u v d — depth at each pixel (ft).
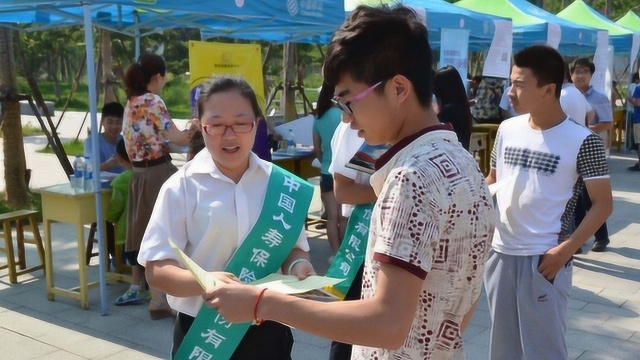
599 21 42.91
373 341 4.26
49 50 79.56
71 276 18.38
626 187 32.42
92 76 14.44
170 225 6.85
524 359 9.23
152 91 15.38
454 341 4.75
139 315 15.49
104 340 14.08
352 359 5.26
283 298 4.66
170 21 21.79
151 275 6.79
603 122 24.81
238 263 6.85
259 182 7.05
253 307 4.71
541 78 8.78
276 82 61.46
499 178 9.46
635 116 37.50
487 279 9.58
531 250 9.00
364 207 9.32
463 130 11.87
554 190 8.93
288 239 6.94
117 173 18.49
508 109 33.17
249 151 6.91
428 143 4.57
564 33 32.01
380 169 4.76
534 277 8.96
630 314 15.81
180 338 7.24
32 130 58.80
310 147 24.21
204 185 6.91
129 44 58.70
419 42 4.58
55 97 92.58
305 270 6.97
